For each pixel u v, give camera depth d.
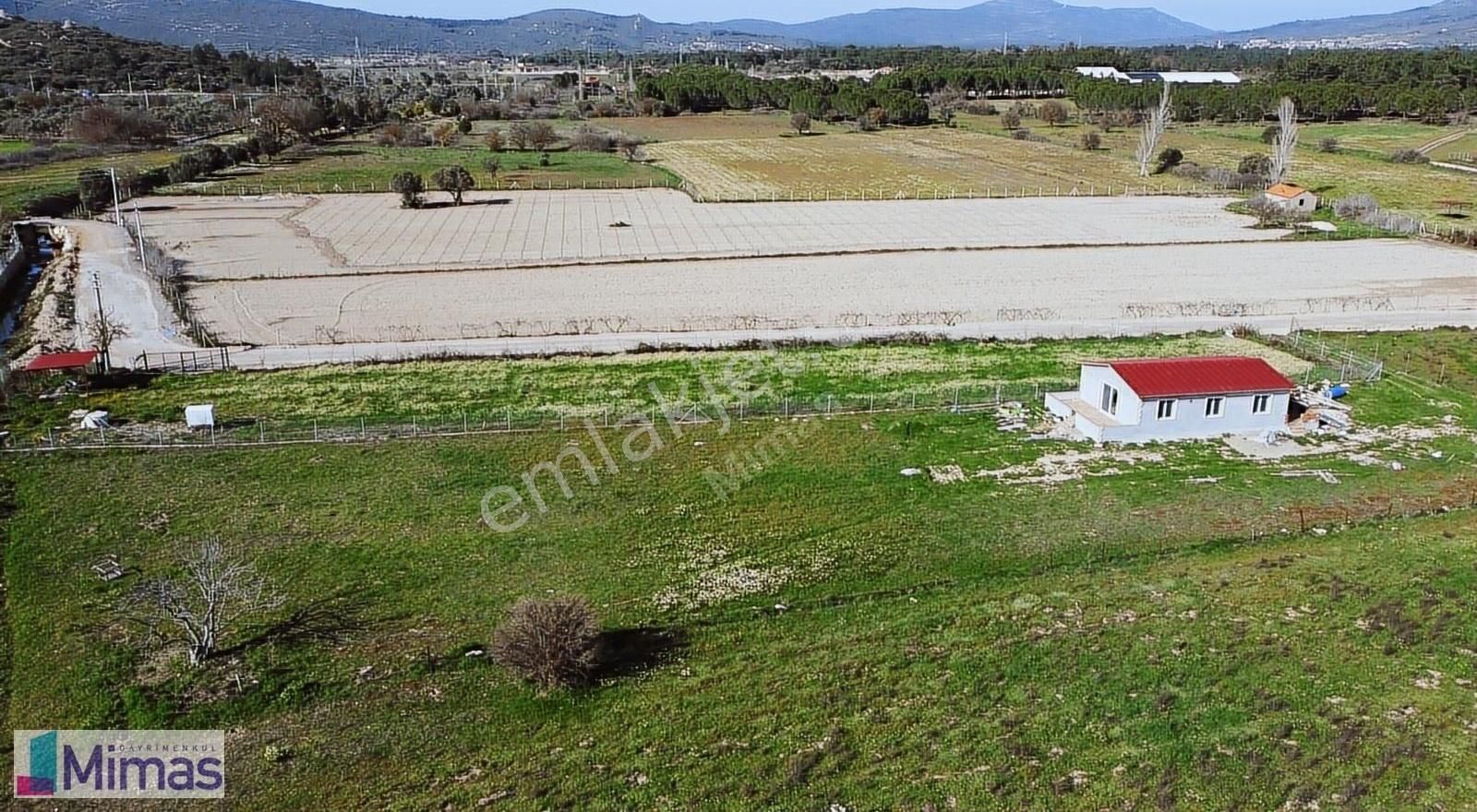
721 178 133.75
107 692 27.41
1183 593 32.25
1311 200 106.25
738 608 32.09
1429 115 193.12
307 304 70.12
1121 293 74.62
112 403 49.81
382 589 33.09
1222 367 47.84
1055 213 108.69
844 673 28.12
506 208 110.94
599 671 28.42
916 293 74.19
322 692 27.48
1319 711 25.98
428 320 65.94
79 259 82.25
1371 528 37.09
